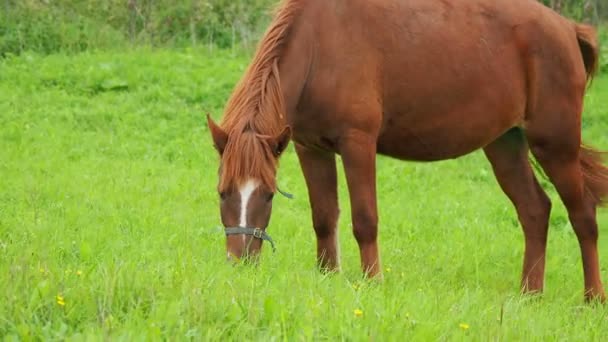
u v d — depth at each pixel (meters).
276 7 9.70
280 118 8.81
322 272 9.67
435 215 15.06
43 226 10.78
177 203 13.96
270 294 7.00
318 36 9.33
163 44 27.59
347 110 9.30
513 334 7.27
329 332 6.46
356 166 9.40
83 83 22.55
